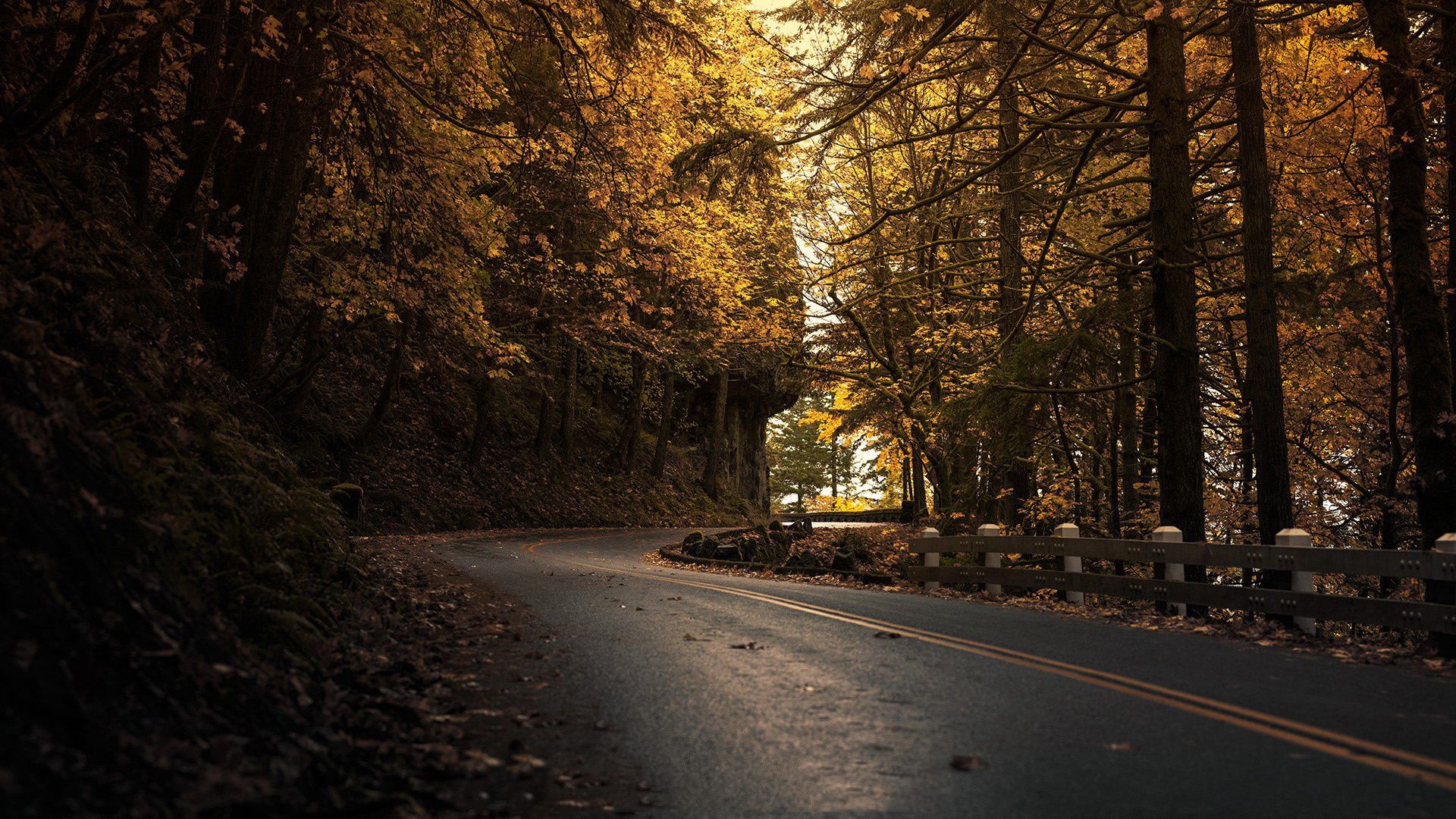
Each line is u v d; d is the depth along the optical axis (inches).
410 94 655.1
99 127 497.4
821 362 1180.5
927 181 1108.5
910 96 967.0
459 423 1549.0
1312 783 187.2
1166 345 643.5
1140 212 916.0
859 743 218.5
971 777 192.7
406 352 1190.3
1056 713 245.8
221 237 628.4
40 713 147.2
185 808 145.4
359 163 700.0
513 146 661.3
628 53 546.0
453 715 248.5
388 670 290.8
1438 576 328.5
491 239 713.6
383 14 551.5
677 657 328.8
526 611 460.1
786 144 722.8
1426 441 487.2
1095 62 634.2
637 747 218.4
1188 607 506.0
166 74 595.2
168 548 247.3
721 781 192.5
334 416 1233.4
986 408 737.6
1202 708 250.5
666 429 2015.3
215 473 358.6
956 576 591.2
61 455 216.7
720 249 1037.8
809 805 177.8
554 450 1766.7
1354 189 689.0
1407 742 216.4
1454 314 549.0
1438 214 707.4
